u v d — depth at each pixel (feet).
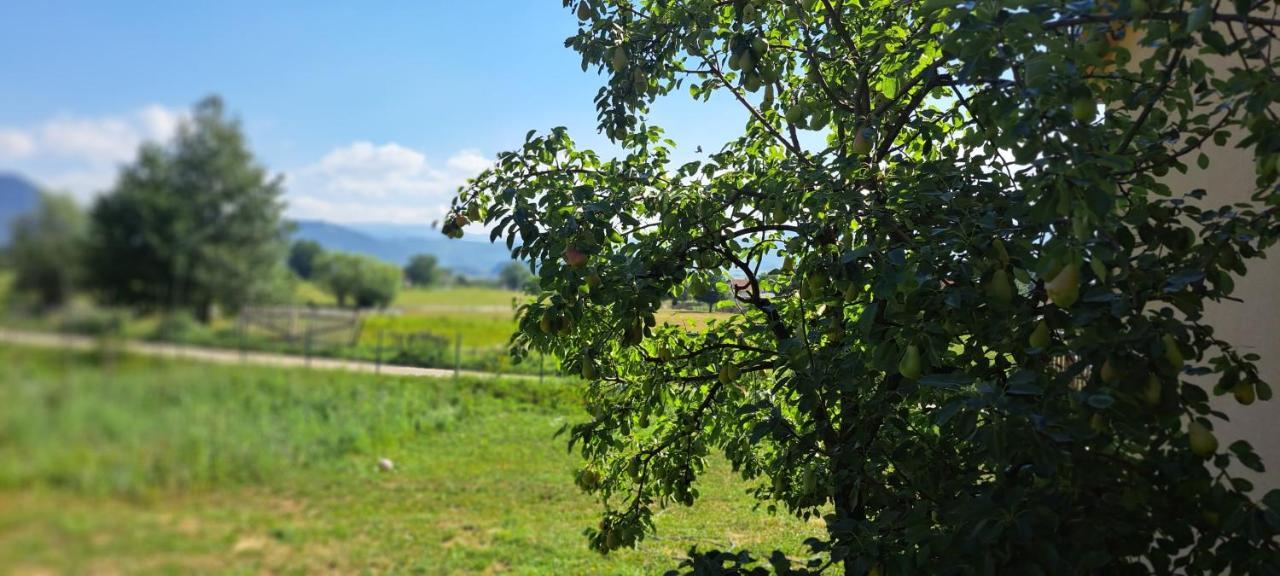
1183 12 6.07
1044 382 6.61
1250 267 10.52
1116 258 6.40
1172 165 7.95
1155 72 7.28
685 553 19.21
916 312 7.32
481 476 24.93
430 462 24.93
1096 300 6.40
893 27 10.62
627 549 19.53
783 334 10.98
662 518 21.90
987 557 6.28
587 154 11.10
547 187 10.39
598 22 11.04
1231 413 10.96
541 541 20.07
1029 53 6.26
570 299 8.94
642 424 12.35
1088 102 5.99
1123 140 7.52
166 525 7.89
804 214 9.41
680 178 10.62
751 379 12.55
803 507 11.27
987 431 6.15
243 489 10.12
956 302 6.82
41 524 6.48
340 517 18.06
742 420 11.69
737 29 9.72
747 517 21.84
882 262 7.75
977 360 7.91
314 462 17.11
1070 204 5.68
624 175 10.75
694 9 10.57
